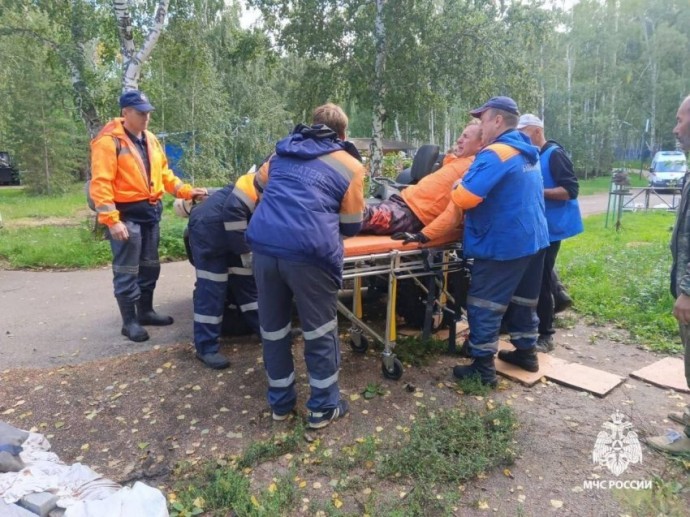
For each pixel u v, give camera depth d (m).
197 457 3.12
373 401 3.68
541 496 2.73
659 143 43.94
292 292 3.26
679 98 38.94
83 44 11.80
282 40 15.78
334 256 3.12
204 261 4.17
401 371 3.94
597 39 39.84
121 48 10.34
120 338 5.07
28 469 2.52
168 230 9.88
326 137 3.24
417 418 3.44
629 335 5.00
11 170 29.94
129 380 4.10
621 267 7.65
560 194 4.28
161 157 5.04
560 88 40.81
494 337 3.81
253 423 3.46
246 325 4.90
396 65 14.74
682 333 3.00
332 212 3.14
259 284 3.25
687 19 39.91
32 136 22.52
